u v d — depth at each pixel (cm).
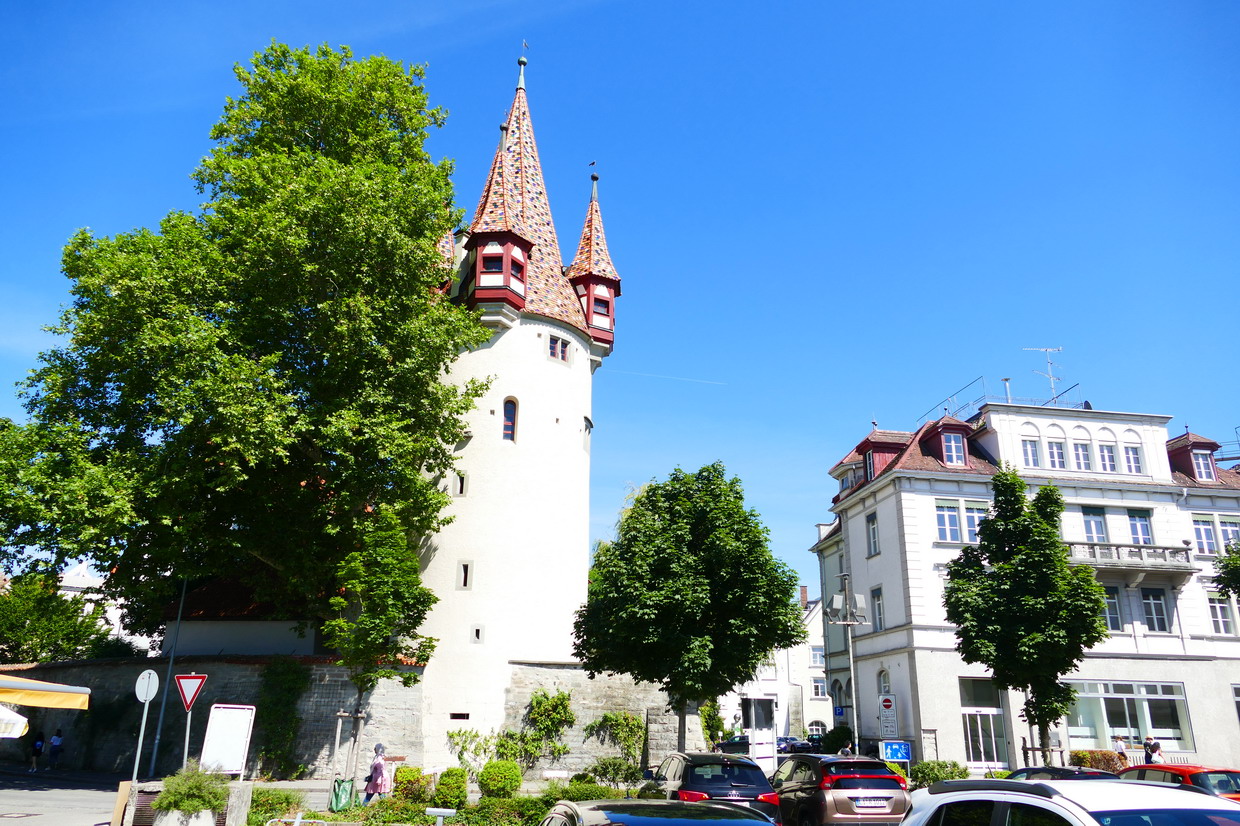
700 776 1738
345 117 3288
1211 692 3784
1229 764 3703
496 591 3412
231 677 3039
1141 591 3897
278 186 2839
